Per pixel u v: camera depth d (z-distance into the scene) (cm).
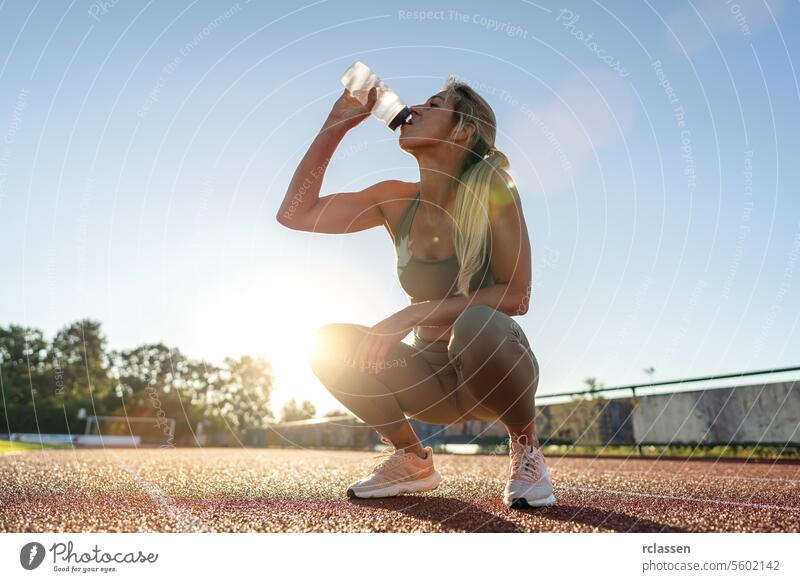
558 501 220
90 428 4109
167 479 309
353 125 231
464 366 187
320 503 212
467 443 823
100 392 4338
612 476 351
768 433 562
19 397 4253
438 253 213
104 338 4709
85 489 247
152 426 3525
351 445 1067
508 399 190
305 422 1302
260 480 314
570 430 760
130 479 303
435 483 235
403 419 222
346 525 168
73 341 4653
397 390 214
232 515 183
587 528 165
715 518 177
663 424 661
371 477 227
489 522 172
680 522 172
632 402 698
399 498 225
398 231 225
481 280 208
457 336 184
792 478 324
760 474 360
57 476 311
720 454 604
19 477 300
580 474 374
